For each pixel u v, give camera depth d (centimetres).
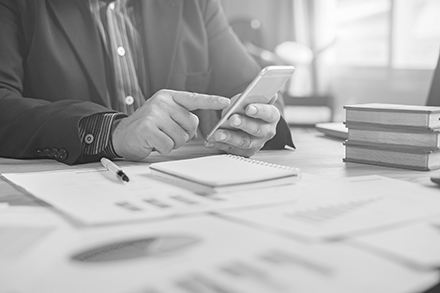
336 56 474
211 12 160
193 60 152
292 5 510
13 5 138
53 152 97
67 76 136
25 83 139
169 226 48
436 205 57
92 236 45
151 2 148
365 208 55
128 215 52
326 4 474
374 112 92
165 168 74
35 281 35
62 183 71
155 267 37
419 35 397
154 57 147
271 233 46
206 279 35
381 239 44
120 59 146
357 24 451
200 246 42
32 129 101
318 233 45
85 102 105
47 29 136
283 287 34
